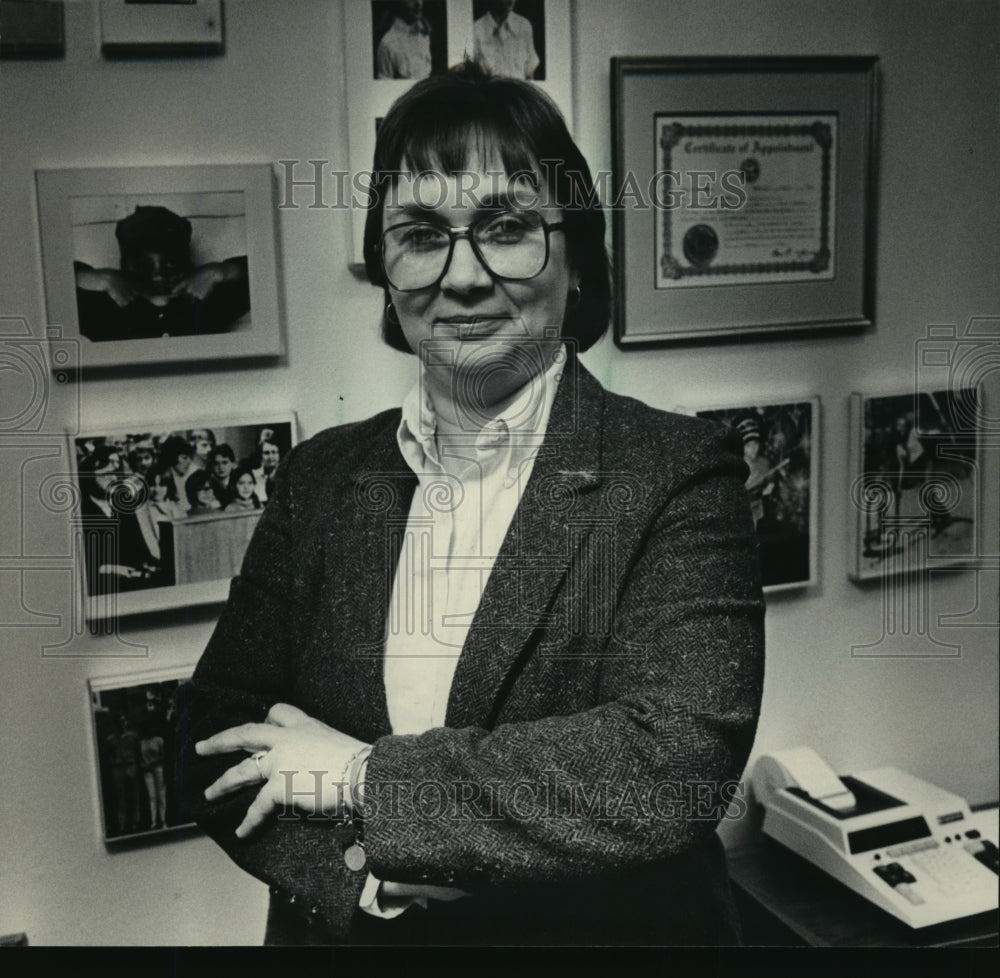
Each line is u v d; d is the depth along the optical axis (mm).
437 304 1228
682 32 1660
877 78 1745
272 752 1136
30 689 1601
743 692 1020
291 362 1593
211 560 1621
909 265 1831
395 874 1024
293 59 1529
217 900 1728
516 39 1575
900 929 1653
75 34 1468
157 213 1518
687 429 1162
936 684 1999
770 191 1722
